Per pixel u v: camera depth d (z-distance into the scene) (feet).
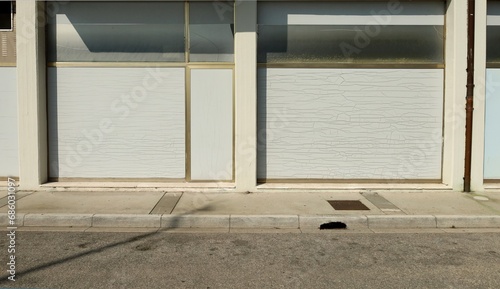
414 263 14.62
